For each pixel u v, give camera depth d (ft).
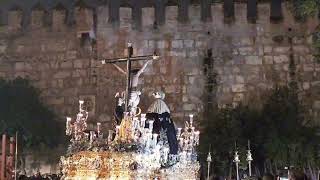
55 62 234.58
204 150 207.62
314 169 200.44
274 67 227.20
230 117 215.31
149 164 104.17
